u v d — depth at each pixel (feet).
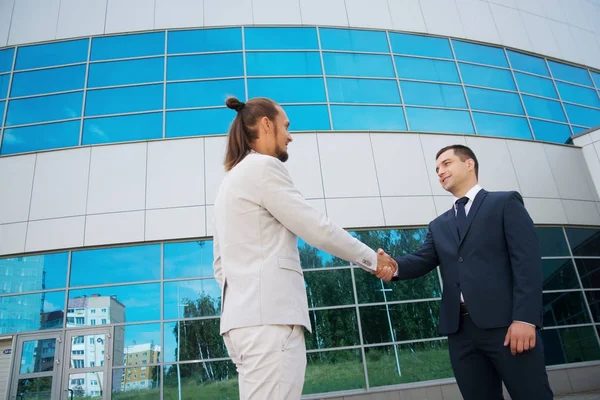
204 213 31.63
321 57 38.47
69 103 35.70
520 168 37.91
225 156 6.33
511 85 42.57
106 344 29.12
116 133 34.65
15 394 27.99
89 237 30.94
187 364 28.63
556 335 32.96
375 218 33.01
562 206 37.47
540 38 46.42
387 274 8.16
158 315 29.76
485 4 45.68
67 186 32.24
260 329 4.59
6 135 34.78
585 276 35.50
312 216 5.15
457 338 7.71
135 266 30.76
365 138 35.29
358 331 30.35
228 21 38.63
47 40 37.86
